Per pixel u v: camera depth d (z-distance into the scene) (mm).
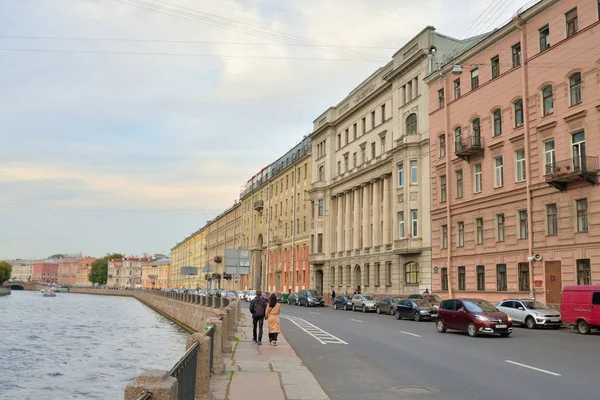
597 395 9883
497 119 36375
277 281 82500
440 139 42812
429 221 43844
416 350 17219
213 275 122000
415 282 45844
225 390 10273
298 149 79188
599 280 27531
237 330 24734
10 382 22062
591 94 28594
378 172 53375
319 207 67625
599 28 28250
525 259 32781
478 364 13992
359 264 56844
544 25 32031
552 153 31250
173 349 32781
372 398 9820
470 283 38094
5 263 185000
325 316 37375
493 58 36906
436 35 45312
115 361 27781
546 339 20906
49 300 117188
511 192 34281
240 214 107375
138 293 125125
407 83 48562
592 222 28172
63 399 19125
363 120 58969
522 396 9867
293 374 12203
